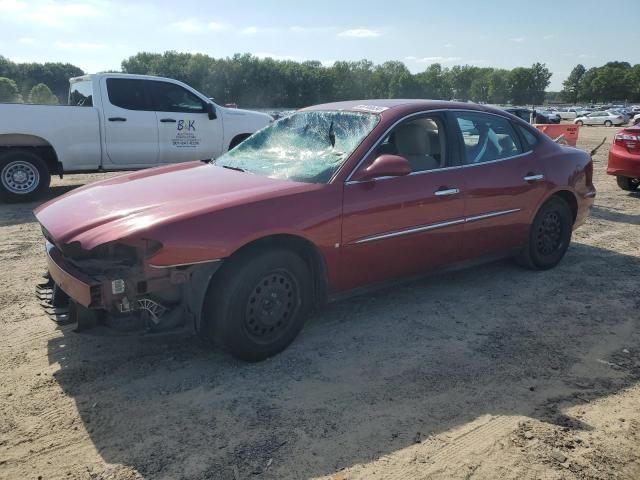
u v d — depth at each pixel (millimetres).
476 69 159000
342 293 3998
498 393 3307
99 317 3293
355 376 3482
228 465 2646
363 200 3877
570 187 5402
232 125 10453
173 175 4246
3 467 2631
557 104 158750
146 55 130000
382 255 4062
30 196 8805
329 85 129125
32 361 3627
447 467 2648
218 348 3773
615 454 2752
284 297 3615
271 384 3375
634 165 9227
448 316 4430
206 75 123875
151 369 3541
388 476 2582
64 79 144000
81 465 2648
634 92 142250
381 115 4215
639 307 4648
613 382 3449
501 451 2766
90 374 3471
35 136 8609
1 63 139250
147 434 2881
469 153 4629
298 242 3691
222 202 3420
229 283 3350
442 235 4402
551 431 2934
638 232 7199
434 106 4535
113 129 9227
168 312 3336
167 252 3107
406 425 2977
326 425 2969
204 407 3123
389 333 4109
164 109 9750
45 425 2951
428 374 3516
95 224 3332
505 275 5406
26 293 4816
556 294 4926
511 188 4852
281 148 4457
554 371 3576
